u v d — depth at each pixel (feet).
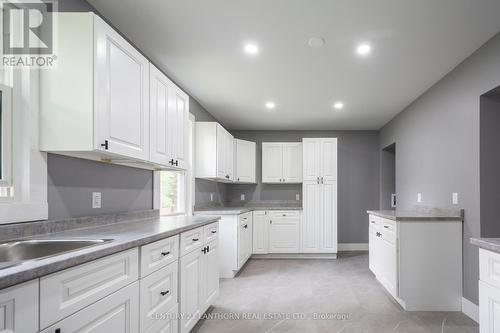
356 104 14.55
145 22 7.54
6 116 5.04
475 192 9.05
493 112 8.84
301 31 7.95
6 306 2.77
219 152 14.15
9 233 4.81
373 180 20.02
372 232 12.84
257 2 6.73
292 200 19.93
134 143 6.48
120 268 4.54
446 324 8.59
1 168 4.96
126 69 6.21
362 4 6.79
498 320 4.84
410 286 9.64
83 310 3.73
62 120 5.34
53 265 3.20
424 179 12.73
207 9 6.99
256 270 14.56
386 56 9.41
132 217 8.30
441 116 11.23
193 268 7.58
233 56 9.46
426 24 7.57
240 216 13.94
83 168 6.66
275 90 12.66
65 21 5.37
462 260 9.64
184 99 9.24
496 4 6.73
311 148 17.89
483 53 8.66
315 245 17.39
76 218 6.21
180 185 13.05
